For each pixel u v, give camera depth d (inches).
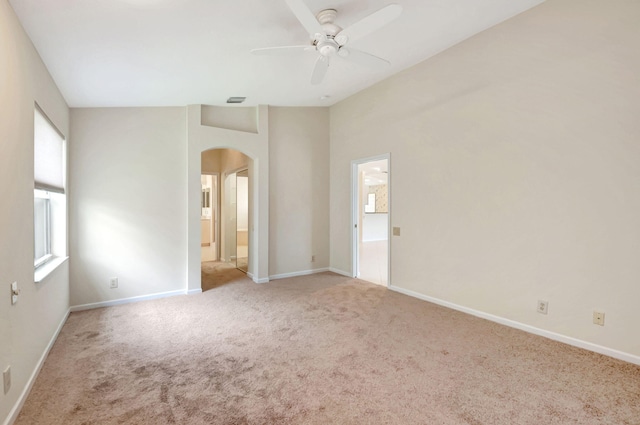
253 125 194.9
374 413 72.9
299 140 209.2
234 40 105.8
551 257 111.0
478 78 131.1
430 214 153.2
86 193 146.1
